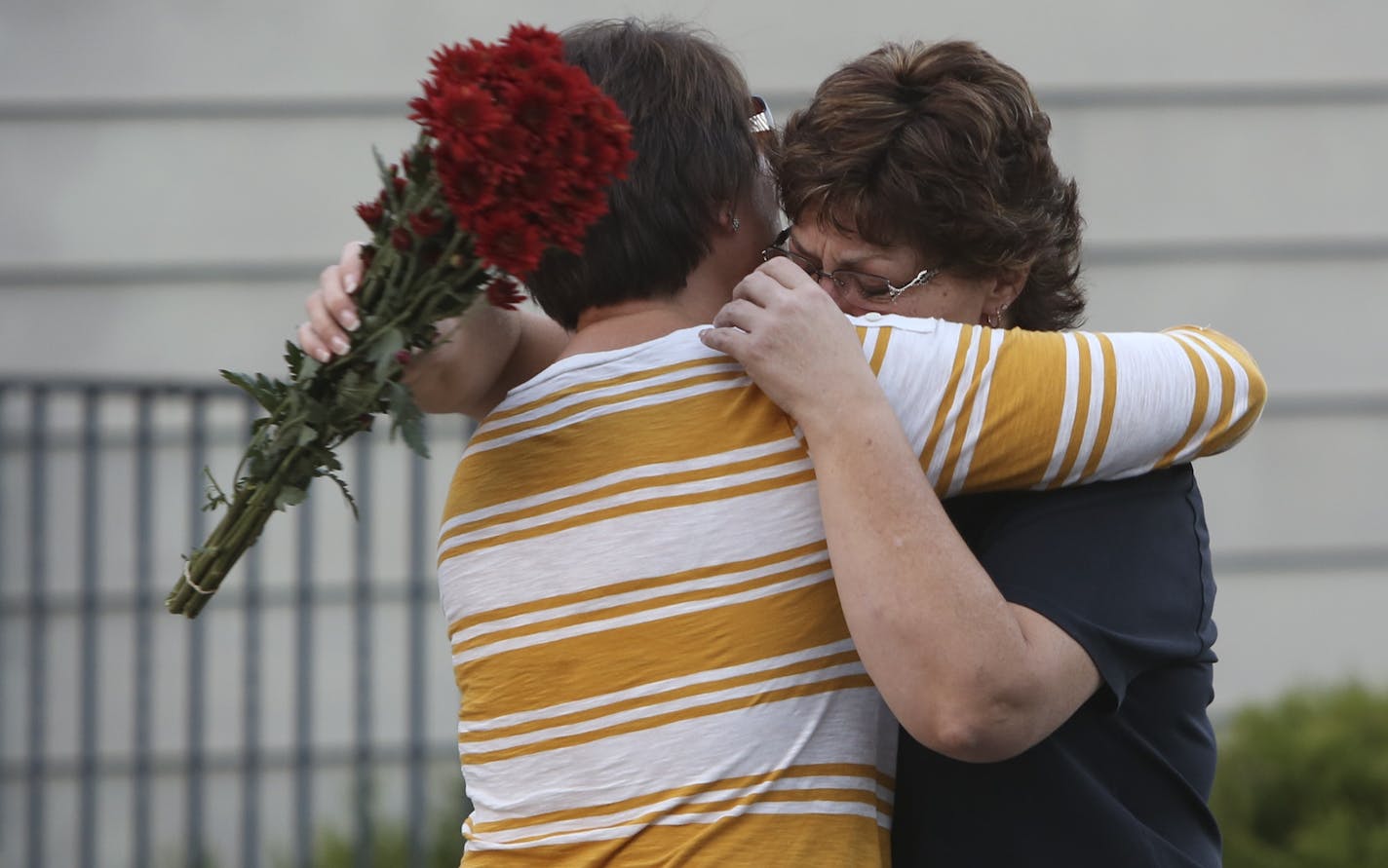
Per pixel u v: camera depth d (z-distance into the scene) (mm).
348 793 18125
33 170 18688
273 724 18172
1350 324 19391
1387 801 15547
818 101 6285
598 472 5609
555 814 5570
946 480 5594
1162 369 5738
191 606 5930
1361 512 19297
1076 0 19297
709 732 5402
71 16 18719
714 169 5887
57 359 18578
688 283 6023
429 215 5102
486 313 5992
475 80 5059
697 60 6020
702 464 5562
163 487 18250
